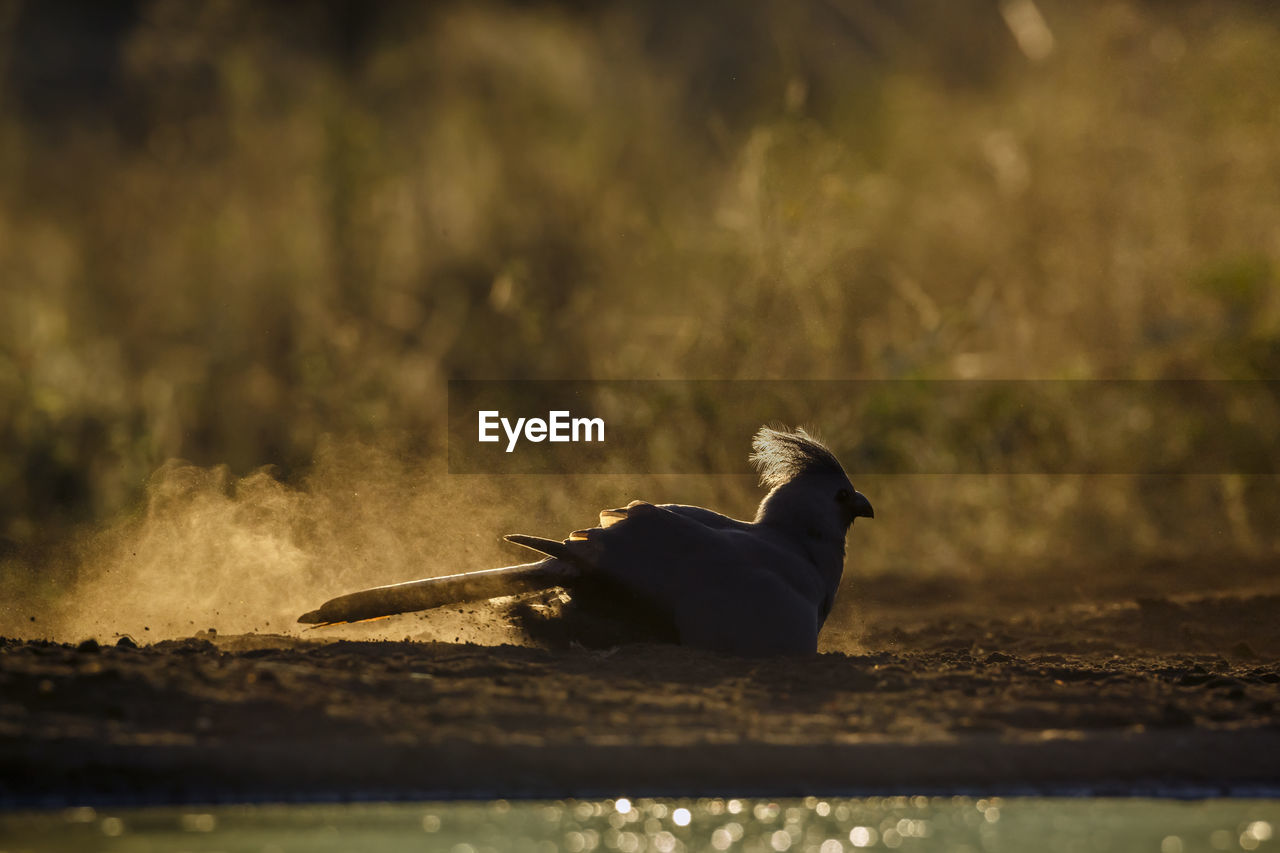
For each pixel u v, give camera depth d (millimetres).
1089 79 23422
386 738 7879
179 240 25672
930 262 22594
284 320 23359
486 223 24625
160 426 20406
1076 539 17672
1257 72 22531
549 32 28062
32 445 19828
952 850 6691
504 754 7801
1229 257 20594
